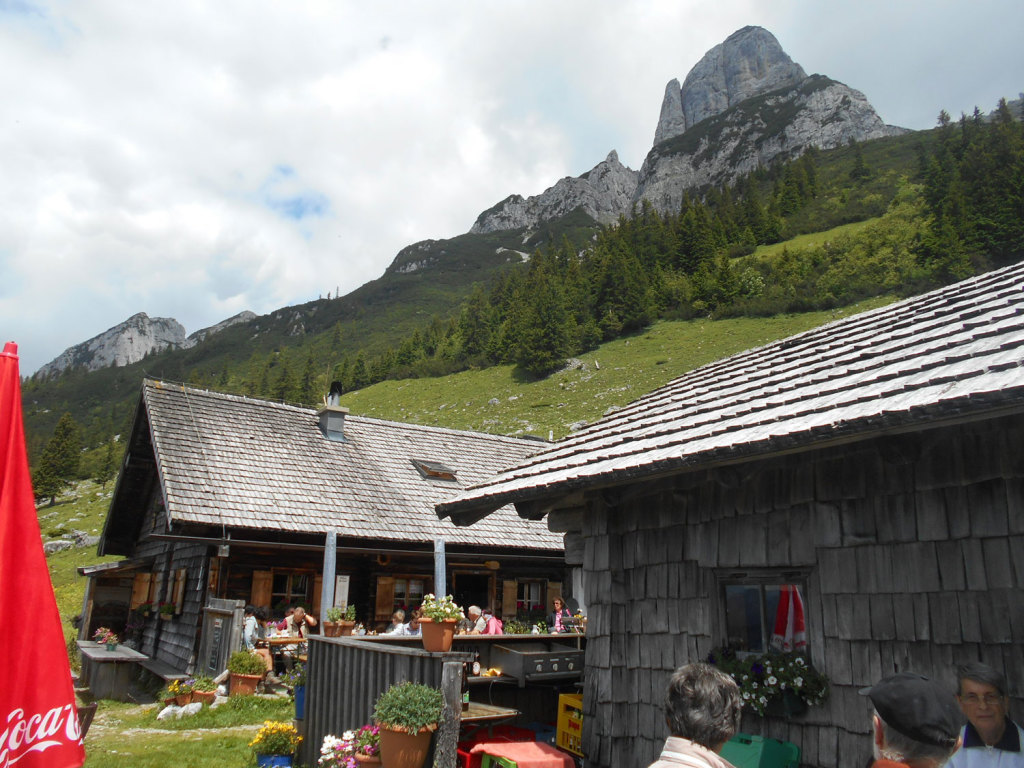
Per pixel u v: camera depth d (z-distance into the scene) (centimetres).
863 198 10588
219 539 1428
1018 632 409
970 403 369
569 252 11644
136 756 857
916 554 468
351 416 2145
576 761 708
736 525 593
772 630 558
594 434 832
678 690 271
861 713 477
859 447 505
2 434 330
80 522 5875
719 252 9869
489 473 2180
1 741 300
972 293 681
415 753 589
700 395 800
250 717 1115
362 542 1664
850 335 758
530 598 1939
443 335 10612
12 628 312
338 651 775
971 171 8038
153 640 1825
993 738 321
